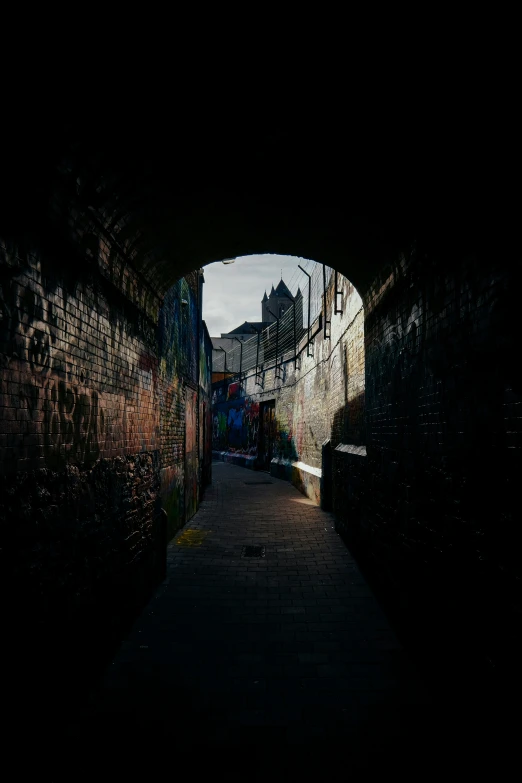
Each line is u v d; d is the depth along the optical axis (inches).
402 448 166.6
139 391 191.6
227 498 495.8
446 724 118.5
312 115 114.7
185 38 90.0
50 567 105.0
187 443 369.4
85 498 128.1
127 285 175.3
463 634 109.4
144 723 119.4
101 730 116.3
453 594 116.1
